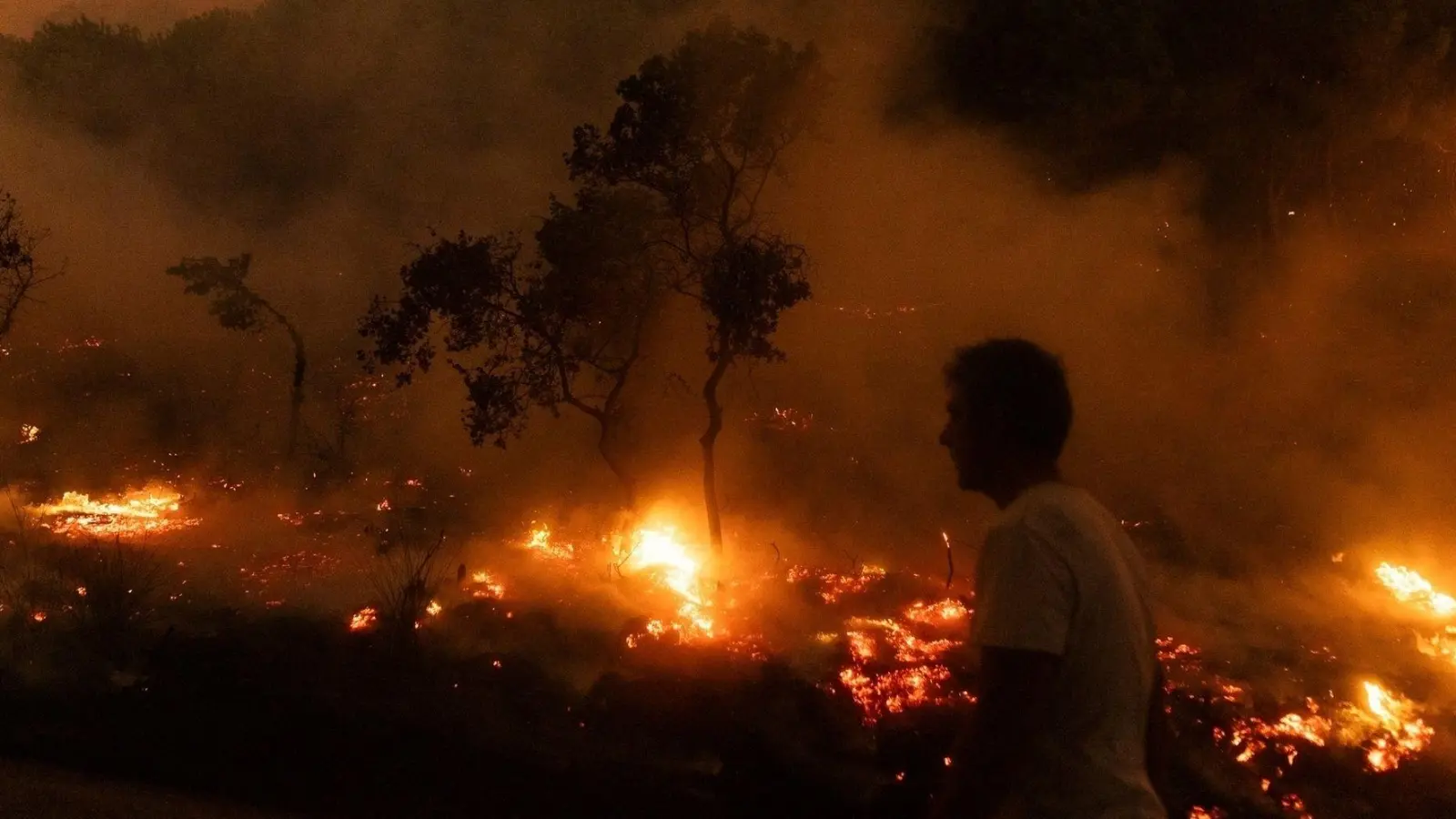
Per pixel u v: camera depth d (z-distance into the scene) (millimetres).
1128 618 2438
